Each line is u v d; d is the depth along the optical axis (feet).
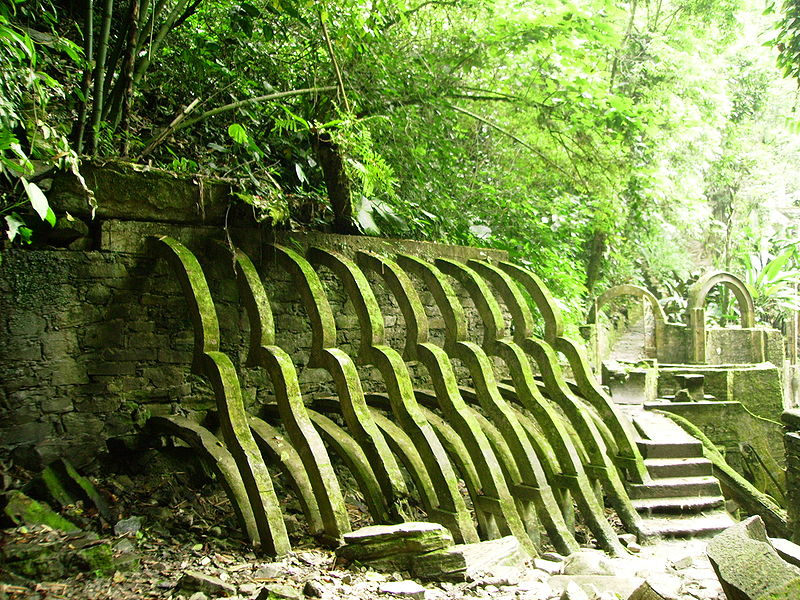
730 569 6.45
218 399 12.49
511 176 29.09
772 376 29.07
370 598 9.43
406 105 22.75
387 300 19.58
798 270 50.34
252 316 13.79
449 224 23.93
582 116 25.85
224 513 13.33
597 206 31.12
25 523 10.68
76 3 19.36
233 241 15.72
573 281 29.35
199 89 18.89
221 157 19.26
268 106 19.01
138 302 14.23
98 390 13.62
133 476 13.60
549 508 14.98
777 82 52.11
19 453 12.51
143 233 14.26
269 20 18.78
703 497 18.10
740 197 53.31
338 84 18.30
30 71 10.56
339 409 16.42
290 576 10.30
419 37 23.40
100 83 13.56
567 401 17.31
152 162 16.46
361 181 17.99
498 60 24.45
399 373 14.58
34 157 12.53
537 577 11.69
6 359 12.44
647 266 48.03
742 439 26.40
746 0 39.88
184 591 9.42
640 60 35.88
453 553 10.96
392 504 12.89
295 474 12.65
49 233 13.23
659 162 35.65
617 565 12.84
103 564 9.93
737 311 46.78
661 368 30.01
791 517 16.37
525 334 18.37
